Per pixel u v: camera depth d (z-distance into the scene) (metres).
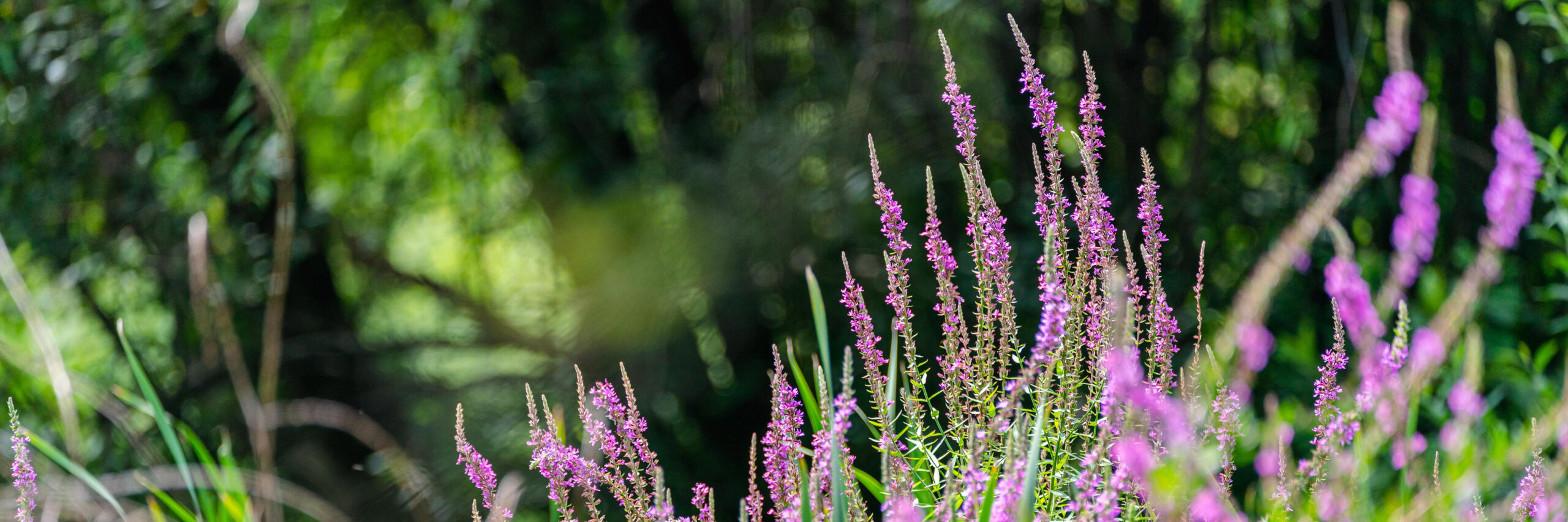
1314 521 1.28
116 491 3.24
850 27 4.89
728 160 4.88
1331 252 3.96
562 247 5.15
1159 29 4.63
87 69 4.62
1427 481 1.57
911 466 1.63
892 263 1.65
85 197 4.76
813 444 1.57
